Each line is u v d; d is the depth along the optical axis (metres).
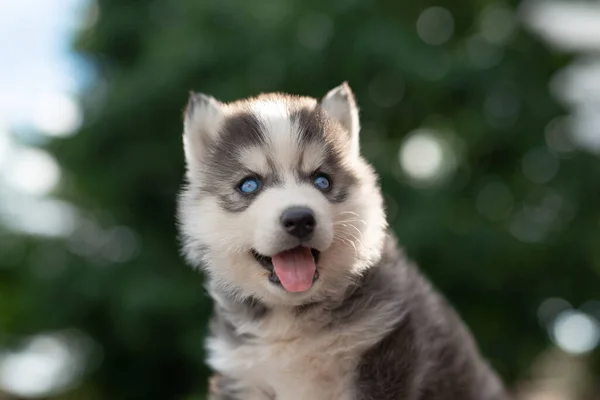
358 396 0.77
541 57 1.63
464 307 1.47
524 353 1.54
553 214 1.54
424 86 1.47
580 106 1.75
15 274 1.76
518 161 1.57
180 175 1.59
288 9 1.45
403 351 0.77
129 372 1.76
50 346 1.79
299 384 0.78
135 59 1.71
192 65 1.44
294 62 1.40
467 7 1.66
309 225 0.74
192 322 1.48
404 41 1.45
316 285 0.76
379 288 0.78
